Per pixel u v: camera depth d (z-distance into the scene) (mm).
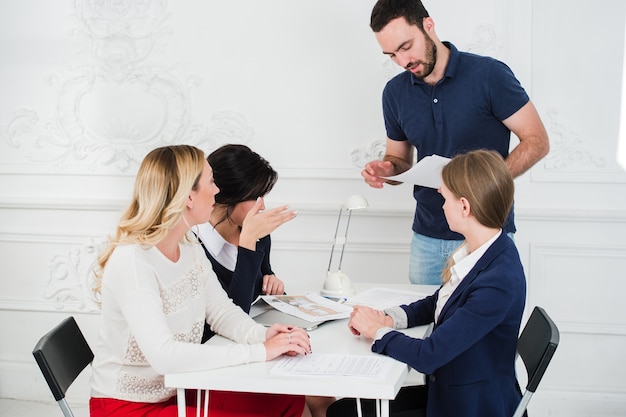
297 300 2252
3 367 3514
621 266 3029
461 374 1788
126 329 1789
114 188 3340
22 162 3389
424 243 2617
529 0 2943
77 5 3262
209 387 1622
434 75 2465
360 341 1861
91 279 3402
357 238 3219
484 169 1772
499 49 2990
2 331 3518
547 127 2996
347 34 3111
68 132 3334
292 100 3182
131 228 1812
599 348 3088
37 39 3312
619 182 2973
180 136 3264
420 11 2363
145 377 1804
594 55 2939
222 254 2283
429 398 1836
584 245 3029
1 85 3361
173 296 1840
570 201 3029
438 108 2482
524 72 2980
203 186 1861
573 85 2963
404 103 2580
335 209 3180
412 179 2285
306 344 1752
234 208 2258
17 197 3408
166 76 3242
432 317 2043
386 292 2391
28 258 3449
